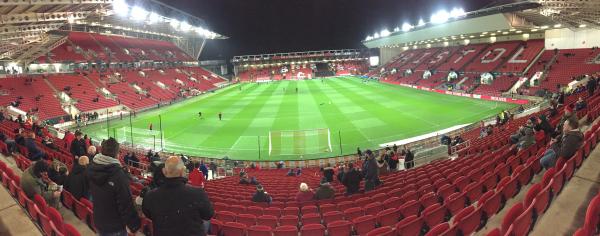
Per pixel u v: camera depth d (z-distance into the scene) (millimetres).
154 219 3725
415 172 14320
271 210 9461
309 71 111750
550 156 8375
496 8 41125
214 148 28656
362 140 28578
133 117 45438
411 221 6613
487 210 6527
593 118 13672
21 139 13758
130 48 75125
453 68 63094
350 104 46344
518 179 7867
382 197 9977
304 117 39156
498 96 44125
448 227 5668
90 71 59125
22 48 39188
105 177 4406
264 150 27594
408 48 95125
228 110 47031
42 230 6305
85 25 64750
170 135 33375
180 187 3721
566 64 44562
